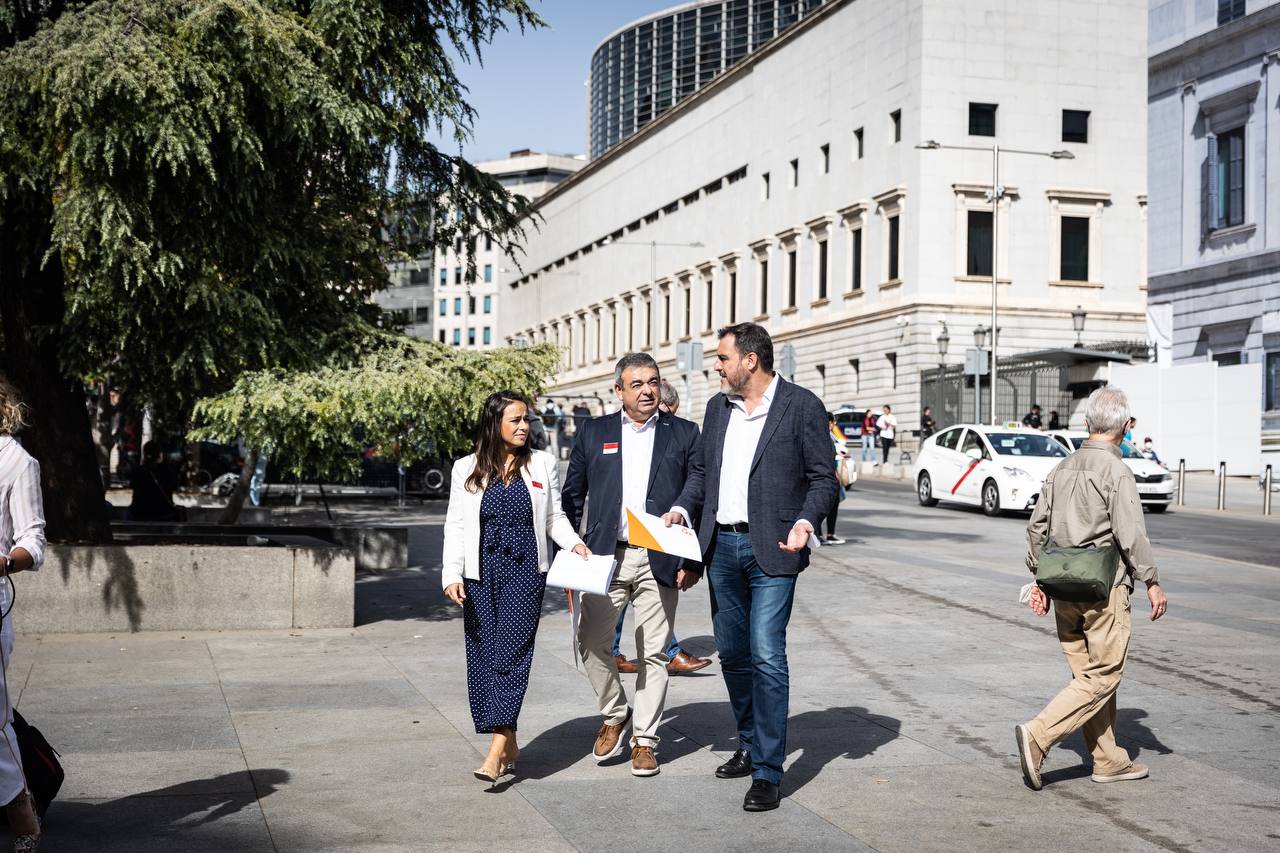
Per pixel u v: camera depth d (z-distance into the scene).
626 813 5.46
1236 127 38.31
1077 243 51.53
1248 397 36.47
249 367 11.00
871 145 53.69
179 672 8.66
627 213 83.56
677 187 75.12
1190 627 10.95
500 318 117.25
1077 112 51.53
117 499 24.11
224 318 10.56
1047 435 26.53
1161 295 41.59
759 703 5.63
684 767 6.28
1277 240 36.47
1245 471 36.62
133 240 9.88
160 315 10.69
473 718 5.91
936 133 50.00
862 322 53.47
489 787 5.85
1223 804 5.62
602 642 6.29
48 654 9.31
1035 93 50.72
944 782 5.98
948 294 49.88
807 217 59.38
